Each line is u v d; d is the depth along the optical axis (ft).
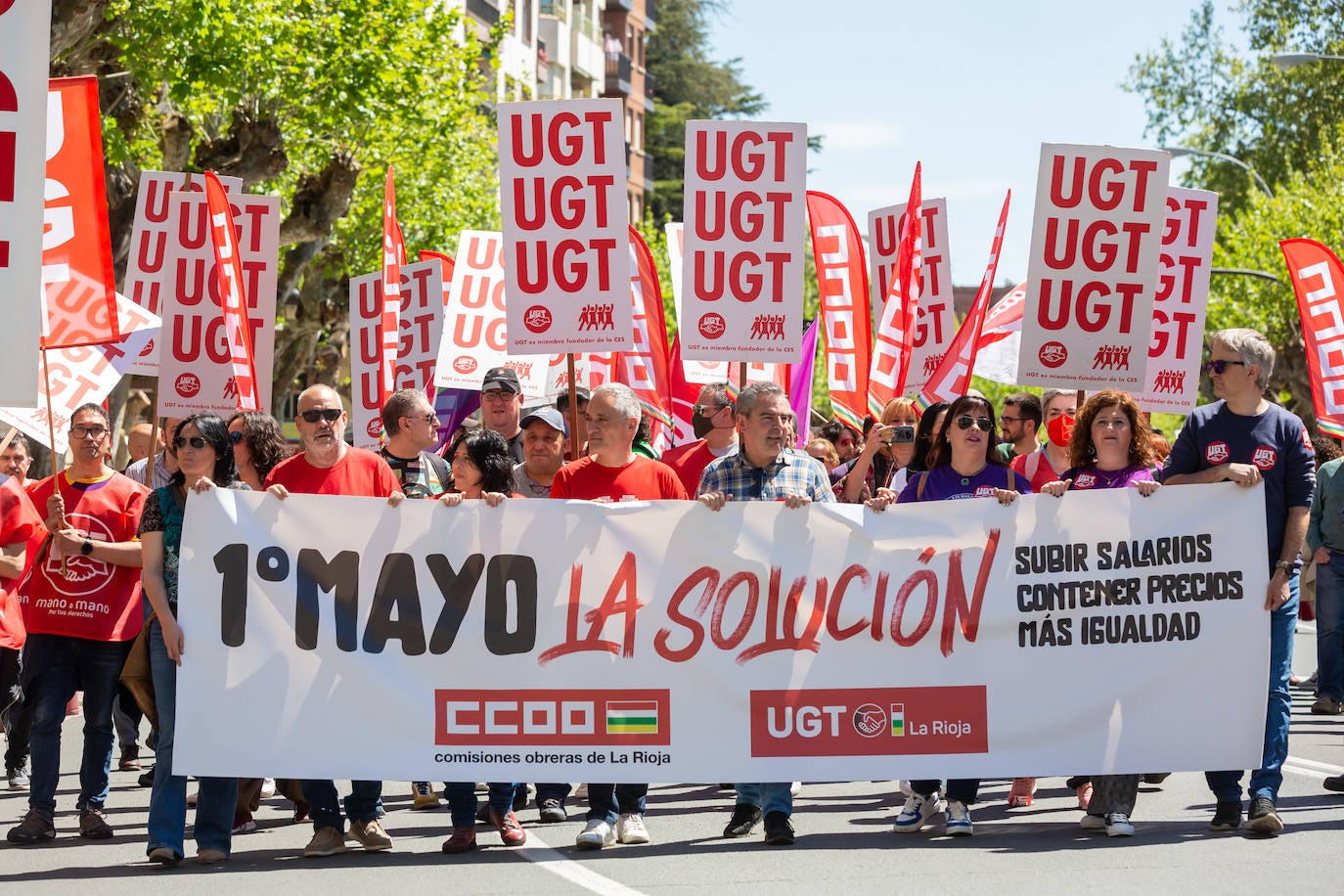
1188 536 27.53
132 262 40.60
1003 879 23.48
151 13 80.12
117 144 79.71
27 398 25.20
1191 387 39.93
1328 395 43.06
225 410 38.65
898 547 27.63
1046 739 27.45
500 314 46.21
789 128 35.27
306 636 26.99
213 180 35.04
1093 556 27.61
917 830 28.04
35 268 25.23
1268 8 179.93
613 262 34.76
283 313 126.82
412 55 98.32
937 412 29.53
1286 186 171.01
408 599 27.25
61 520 28.32
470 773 27.09
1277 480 27.61
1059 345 34.24
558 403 36.91
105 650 29.01
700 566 27.50
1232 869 23.90
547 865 25.46
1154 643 27.50
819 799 32.94
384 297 41.01
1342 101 176.14
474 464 29.17
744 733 27.32
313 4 93.30
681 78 276.00
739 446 28.73
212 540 26.86
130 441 42.50
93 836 28.76
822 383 202.90
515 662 27.27
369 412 47.09
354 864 25.93
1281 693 27.40
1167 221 39.68
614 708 27.32
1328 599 43.19
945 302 44.14
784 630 27.48
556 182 34.73
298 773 26.76
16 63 25.21
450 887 23.73
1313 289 42.96
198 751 26.45
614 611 27.43
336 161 96.22
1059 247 34.09
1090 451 28.63
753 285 35.37
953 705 27.48
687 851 26.55
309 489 28.35
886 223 44.96
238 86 85.20
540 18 228.63
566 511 27.48
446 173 129.59
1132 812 29.01
